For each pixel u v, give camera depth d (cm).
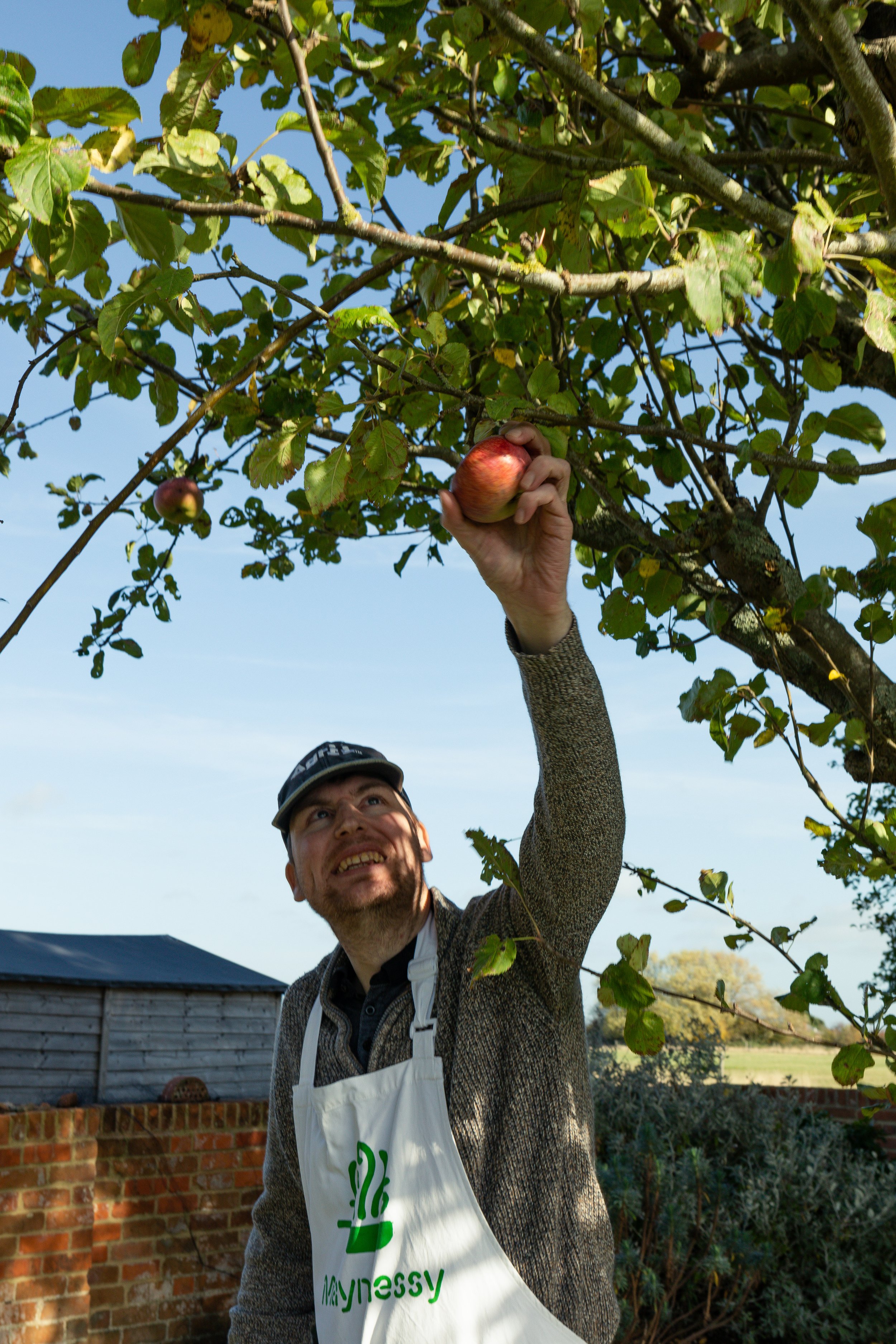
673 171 173
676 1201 545
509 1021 168
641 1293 508
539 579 136
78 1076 935
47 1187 490
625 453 246
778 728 203
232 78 129
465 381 181
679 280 127
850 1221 554
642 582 236
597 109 133
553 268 182
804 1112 668
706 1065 673
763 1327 526
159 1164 549
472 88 176
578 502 236
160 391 220
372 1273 163
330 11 134
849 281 127
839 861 201
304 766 207
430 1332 154
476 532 134
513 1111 162
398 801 207
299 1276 211
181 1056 999
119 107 107
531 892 159
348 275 236
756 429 241
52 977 895
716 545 230
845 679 211
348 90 179
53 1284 483
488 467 127
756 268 127
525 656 140
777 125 280
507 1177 159
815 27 124
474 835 153
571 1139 162
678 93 172
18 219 116
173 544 362
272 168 127
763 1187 561
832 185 257
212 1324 550
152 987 952
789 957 192
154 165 121
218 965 1117
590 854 148
